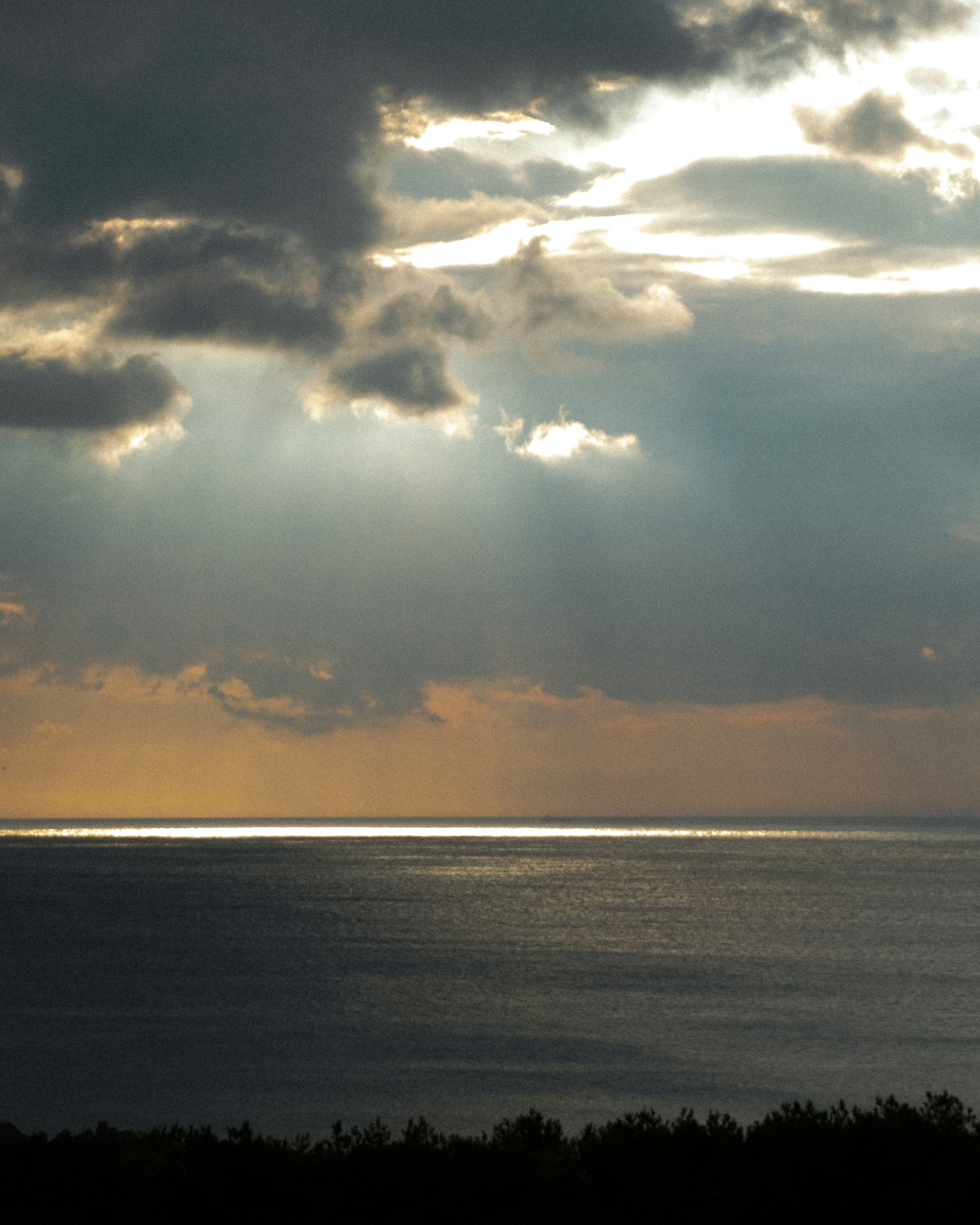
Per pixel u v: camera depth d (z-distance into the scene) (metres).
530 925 106.50
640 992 64.50
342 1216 13.16
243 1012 57.41
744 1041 48.81
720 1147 14.41
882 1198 12.39
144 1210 13.45
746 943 91.81
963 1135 13.55
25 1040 49.62
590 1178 14.05
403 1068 43.00
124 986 67.50
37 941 92.38
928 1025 53.03
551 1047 47.50
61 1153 15.43
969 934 98.94
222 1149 14.77
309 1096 38.25
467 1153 14.61
